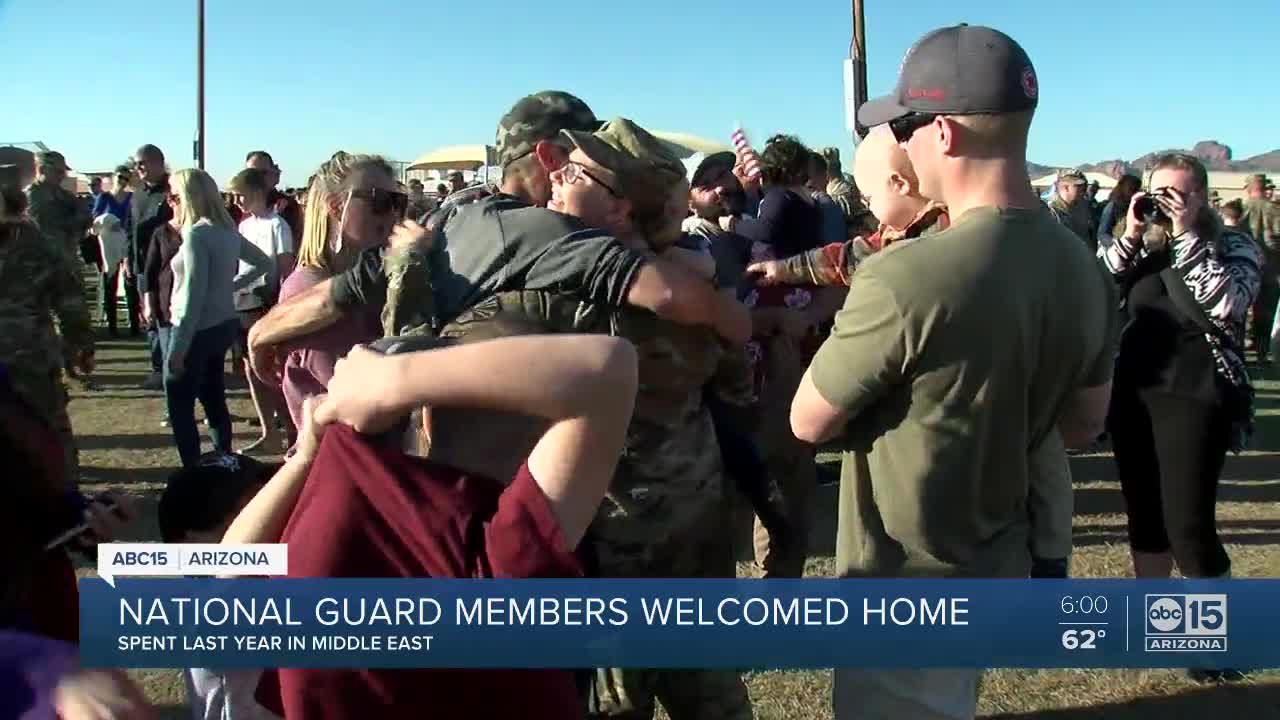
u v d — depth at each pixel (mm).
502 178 2441
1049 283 1939
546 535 1353
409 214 3764
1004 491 2008
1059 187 7695
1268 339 10500
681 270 2215
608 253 2150
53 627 1480
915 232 2287
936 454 1935
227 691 1902
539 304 2148
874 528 2072
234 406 8383
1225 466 6551
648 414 2230
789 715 3357
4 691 1339
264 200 6723
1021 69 1930
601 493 1387
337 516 1408
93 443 7098
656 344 2205
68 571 1551
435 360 1357
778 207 4414
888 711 2104
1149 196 3363
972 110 1917
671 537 2256
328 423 1433
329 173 3010
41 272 4562
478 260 2193
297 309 2598
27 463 1468
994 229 1904
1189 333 3326
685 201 2371
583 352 1350
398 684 1412
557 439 1364
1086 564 4621
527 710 1441
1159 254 3385
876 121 2080
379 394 1368
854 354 1942
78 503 1650
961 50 1938
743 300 3924
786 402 3832
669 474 2252
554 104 2389
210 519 2156
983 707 3408
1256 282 3328
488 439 1466
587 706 2605
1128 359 3439
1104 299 2096
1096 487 6035
